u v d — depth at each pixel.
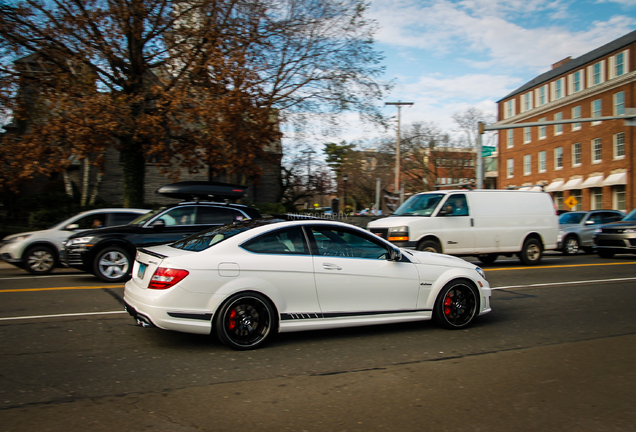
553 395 4.00
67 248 9.87
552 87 47.47
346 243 5.72
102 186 28.03
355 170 47.50
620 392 4.08
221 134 17.09
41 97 17.48
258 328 5.18
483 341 5.63
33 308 7.22
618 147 39.41
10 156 17.28
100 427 3.31
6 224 21.75
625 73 38.38
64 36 16.39
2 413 3.52
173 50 18.16
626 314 7.12
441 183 56.44
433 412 3.64
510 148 54.31
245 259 5.12
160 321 4.82
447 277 6.05
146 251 5.42
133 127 16.97
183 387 4.09
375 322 5.67
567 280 10.48
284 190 31.67
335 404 3.77
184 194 11.59
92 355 4.93
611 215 18.88
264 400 3.83
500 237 12.66
